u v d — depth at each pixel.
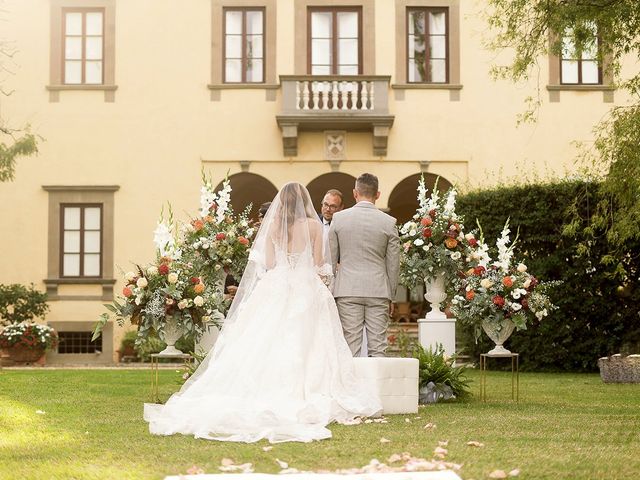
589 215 15.55
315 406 6.96
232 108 21.39
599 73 21.34
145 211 21.30
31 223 21.25
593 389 11.22
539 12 11.83
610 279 15.50
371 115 20.78
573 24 11.54
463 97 21.31
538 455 5.29
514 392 10.70
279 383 7.00
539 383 12.38
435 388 9.28
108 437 6.30
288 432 6.15
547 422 7.07
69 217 21.36
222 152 21.34
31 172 21.30
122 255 21.22
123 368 17.19
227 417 6.32
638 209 12.10
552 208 15.80
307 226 7.66
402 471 4.63
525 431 6.47
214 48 21.45
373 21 21.34
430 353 9.49
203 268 9.53
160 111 21.38
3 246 21.19
